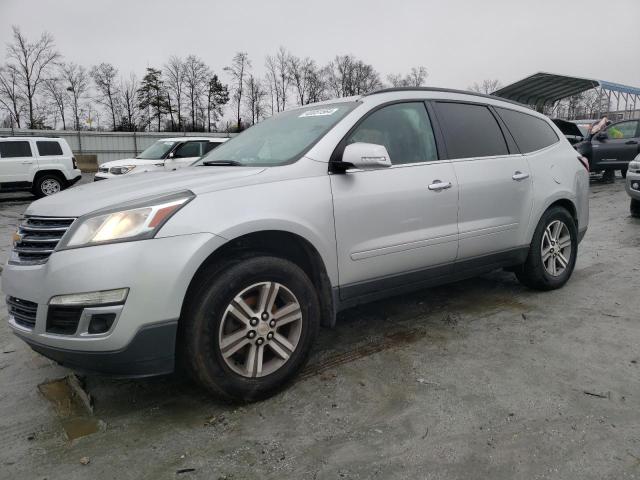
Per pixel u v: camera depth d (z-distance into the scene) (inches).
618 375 119.6
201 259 100.1
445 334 147.0
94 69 2187.5
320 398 112.2
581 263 225.1
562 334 144.9
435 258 142.1
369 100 137.9
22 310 105.2
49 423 105.7
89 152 1414.9
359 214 125.0
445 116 152.7
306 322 116.3
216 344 103.2
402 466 88.4
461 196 146.3
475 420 102.0
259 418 105.0
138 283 95.0
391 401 110.2
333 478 85.8
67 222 101.8
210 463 90.7
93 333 95.4
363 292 130.0
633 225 318.7
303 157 121.9
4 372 130.9
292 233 114.0
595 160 546.0
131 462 91.7
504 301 175.2
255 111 2338.8
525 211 166.4
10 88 1987.0
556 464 87.9
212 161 145.3
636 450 91.1
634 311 162.2
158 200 101.3
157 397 115.0
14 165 581.3
